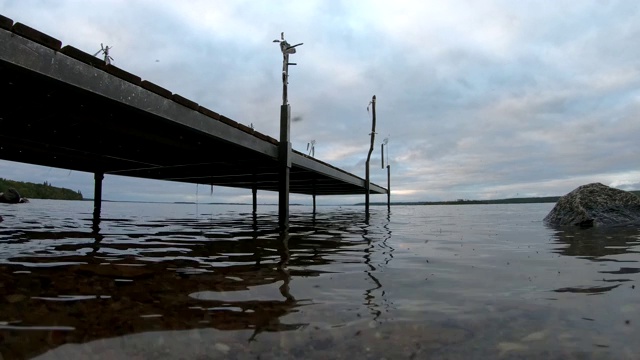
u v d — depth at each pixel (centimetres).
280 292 286
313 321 223
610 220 936
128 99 535
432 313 239
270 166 1213
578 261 433
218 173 1486
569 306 253
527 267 394
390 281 325
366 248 544
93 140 898
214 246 550
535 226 1003
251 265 395
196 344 192
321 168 1338
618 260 439
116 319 222
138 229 822
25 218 1109
